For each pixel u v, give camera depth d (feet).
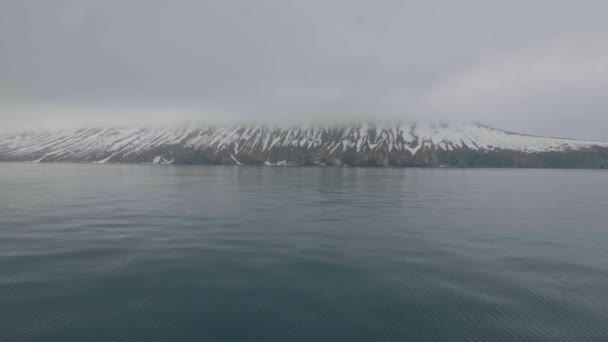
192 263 66.44
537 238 89.40
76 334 41.83
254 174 452.35
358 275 61.26
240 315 46.73
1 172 442.91
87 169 570.87
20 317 45.34
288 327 43.91
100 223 103.71
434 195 198.70
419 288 55.88
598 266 67.00
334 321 45.44
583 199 183.01
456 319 46.32
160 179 323.57
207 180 313.94
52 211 125.59
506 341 41.50
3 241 80.84
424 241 85.66
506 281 59.11
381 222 109.91
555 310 48.85
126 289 54.24
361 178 382.63
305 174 467.11
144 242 81.41
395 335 42.47
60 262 65.92
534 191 233.35
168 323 44.57
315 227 101.24
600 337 42.29
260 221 110.01
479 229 100.22
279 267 64.95
